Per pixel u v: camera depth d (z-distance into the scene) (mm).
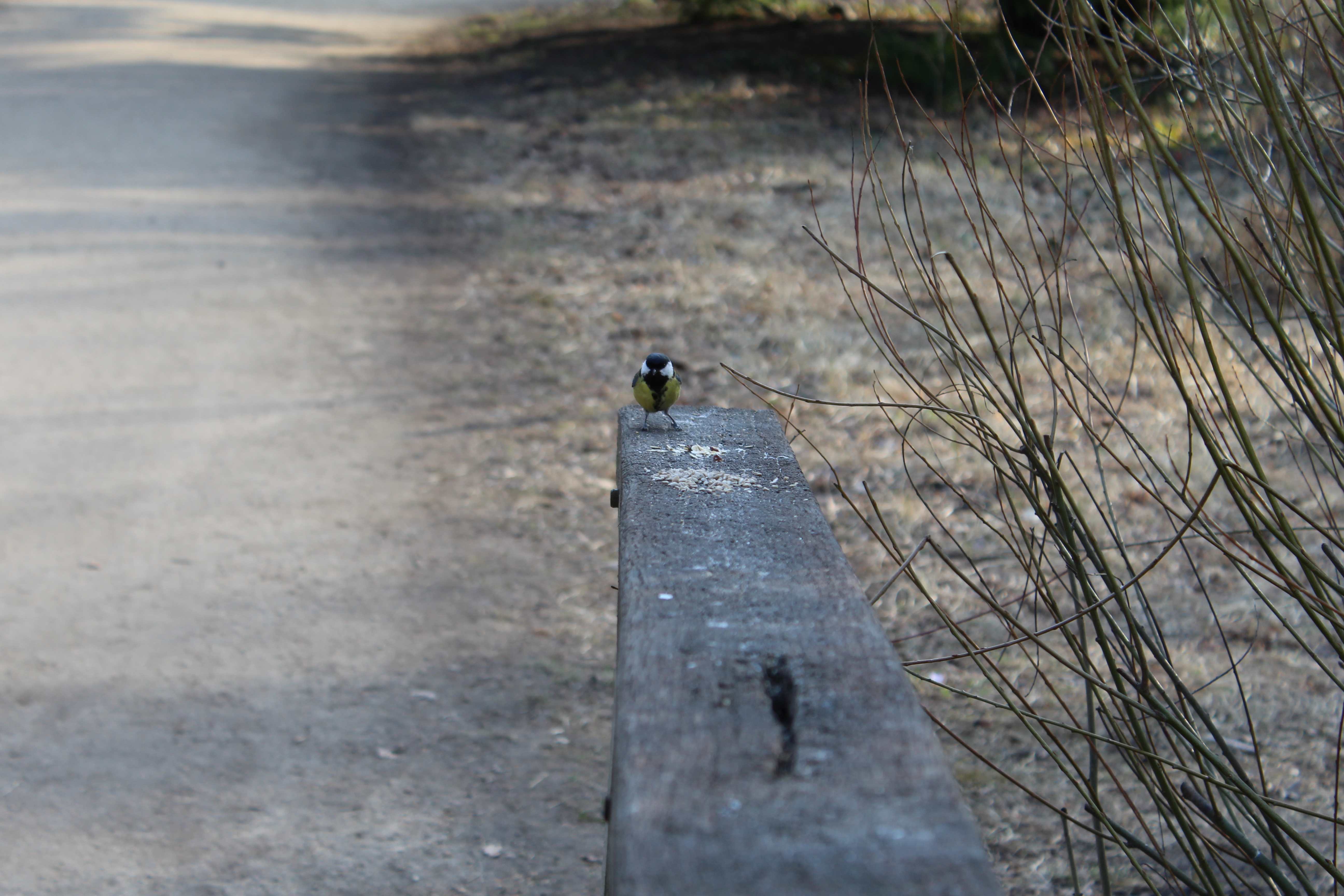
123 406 8586
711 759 1799
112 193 14562
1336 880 2551
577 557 6652
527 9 33906
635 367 9469
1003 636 5641
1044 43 3156
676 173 15383
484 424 8445
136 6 32812
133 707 5109
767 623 2326
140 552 6512
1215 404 7609
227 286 11406
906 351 9406
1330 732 4840
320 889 4094
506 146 17000
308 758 4828
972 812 4477
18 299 10742
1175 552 6320
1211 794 2947
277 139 17719
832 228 12781
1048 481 2988
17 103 19656
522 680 5441
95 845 4258
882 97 18359
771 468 3514
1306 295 2939
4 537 6590
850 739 1859
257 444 8039
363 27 31156
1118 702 3486
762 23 25141
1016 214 12555
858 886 1504
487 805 4590
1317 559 5996
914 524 6762
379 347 9945
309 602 6066
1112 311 9766
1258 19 2881
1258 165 2896
